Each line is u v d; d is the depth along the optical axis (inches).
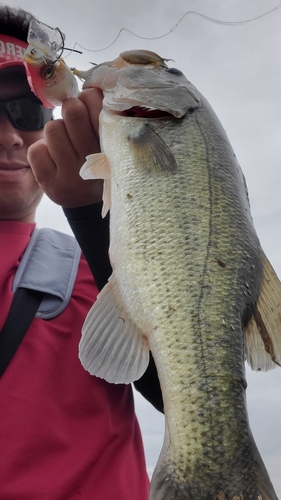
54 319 19.6
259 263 15.2
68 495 16.7
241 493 12.1
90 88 18.3
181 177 15.7
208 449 12.7
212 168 16.0
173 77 18.3
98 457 17.5
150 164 15.8
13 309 19.3
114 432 18.2
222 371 13.5
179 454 12.8
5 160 23.3
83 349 14.7
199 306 14.0
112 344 14.5
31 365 18.4
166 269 14.5
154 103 17.0
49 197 19.1
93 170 16.7
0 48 25.2
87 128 17.7
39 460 17.0
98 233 18.8
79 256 22.1
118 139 16.7
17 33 26.0
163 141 16.2
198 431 12.9
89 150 18.0
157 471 12.8
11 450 16.8
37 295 19.9
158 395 18.8
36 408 17.6
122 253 15.1
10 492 16.2
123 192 15.8
